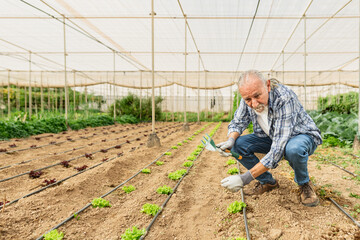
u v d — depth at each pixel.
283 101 2.58
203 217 3.01
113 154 6.96
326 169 4.92
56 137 10.13
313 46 13.90
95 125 16.00
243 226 2.66
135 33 12.05
